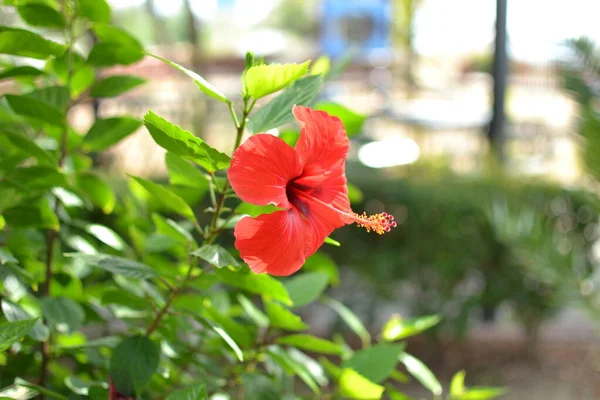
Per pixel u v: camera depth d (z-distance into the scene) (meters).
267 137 0.65
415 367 0.83
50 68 0.87
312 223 0.69
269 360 0.81
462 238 1.89
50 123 0.76
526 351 2.11
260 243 0.66
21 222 0.76
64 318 0.73
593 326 2.19
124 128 0.83
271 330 0.78
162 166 2.20
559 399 1.90
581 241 1.92
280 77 0.66
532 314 1.96
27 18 0.79
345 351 0.80
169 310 0.73
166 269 0.84
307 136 0.67
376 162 1.67
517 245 1.68
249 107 0.68
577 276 1.68
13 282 0.71
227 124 2.60
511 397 1.91
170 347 0.76
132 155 2.26
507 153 2.58
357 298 2.01
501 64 2.38
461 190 1.89
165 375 0.75
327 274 0.82
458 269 1.91
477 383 1.99
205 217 1.73
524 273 1.90
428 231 1.90
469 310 1.95
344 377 0.75
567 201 1.90
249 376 0.75
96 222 1.54
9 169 0.76
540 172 2.07
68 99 0.79
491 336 2.11
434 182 1.94
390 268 1.91
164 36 4.14
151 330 0.72
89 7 0.79
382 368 0.77
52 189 0.80
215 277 0.71
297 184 0.70
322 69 0.86
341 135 0.69
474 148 2.66
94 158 2.14
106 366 0.77
